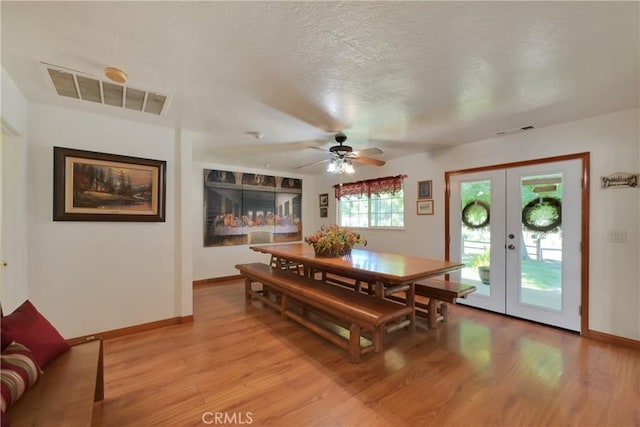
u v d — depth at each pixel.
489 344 2.65
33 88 2.14
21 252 2.30
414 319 2.98
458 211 3.88
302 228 6.44
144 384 2.02
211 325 3.14
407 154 4.40
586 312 2.81
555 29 1.45
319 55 1.70
